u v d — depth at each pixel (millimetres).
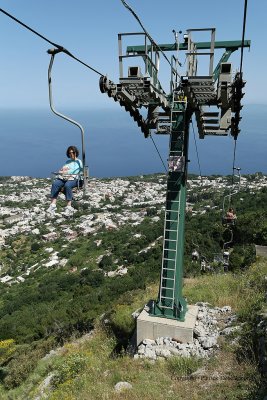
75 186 6051
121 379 7852
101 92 6777
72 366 9250
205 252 35781
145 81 6902
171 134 8477
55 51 4695
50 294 52938
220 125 8695
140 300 13516
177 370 7750
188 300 11555
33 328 28922
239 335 8336
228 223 13461
